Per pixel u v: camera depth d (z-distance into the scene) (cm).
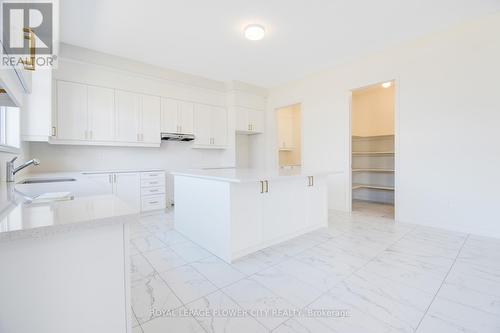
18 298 72
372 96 545
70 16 269
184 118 465
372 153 507
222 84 519
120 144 389
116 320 88
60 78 335
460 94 296
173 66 423
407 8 261
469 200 294
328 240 277
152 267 212
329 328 137
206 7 256
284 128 656
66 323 79
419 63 328
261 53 371
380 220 364
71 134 345
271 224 257
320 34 314
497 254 234
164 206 421
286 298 166
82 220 74
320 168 456
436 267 209
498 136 273
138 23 285
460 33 294
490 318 143
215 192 236
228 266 213
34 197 115
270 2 249
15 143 233
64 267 78
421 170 330
